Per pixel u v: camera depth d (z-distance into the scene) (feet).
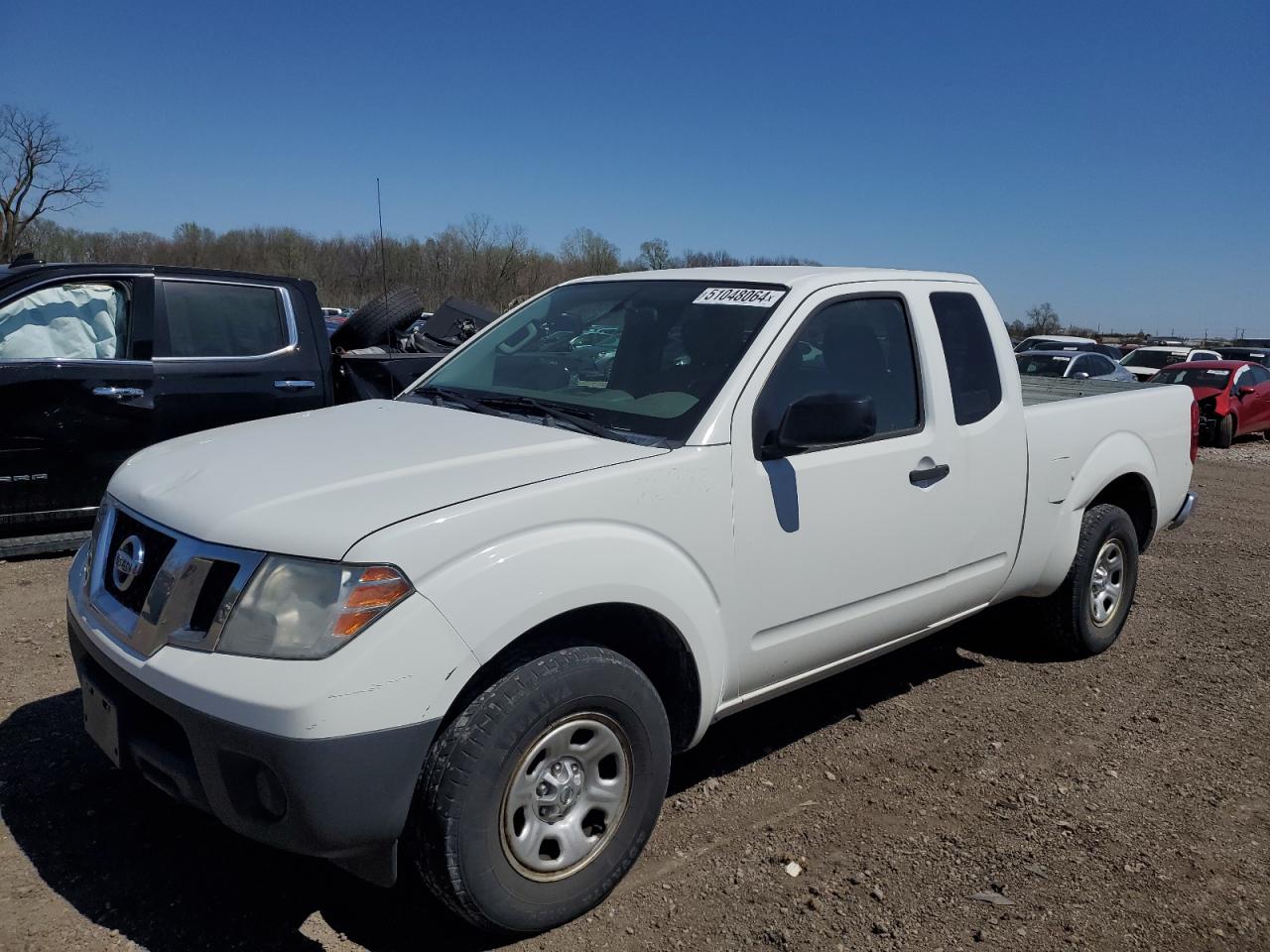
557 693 8.44
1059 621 16.30
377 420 11.08
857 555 11.50
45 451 18.53
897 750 13.25
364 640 7.53
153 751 8.22
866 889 9.95
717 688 10.19
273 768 7.34
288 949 8.54
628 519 9.20
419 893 9.49
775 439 10.59
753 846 10.64
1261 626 19.69
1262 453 56.34
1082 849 10.93
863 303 12.25
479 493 8.52
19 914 8.77
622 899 9.55
